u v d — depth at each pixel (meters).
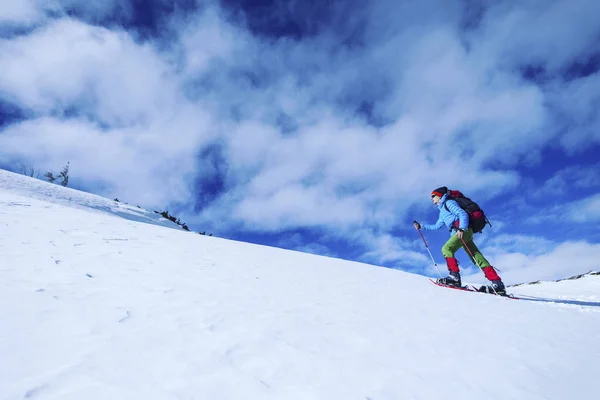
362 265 7.76
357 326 2.59
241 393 1.42
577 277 13.95
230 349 1.85
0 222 4.76
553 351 2.50
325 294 3.69
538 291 9.31
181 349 1.78
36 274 2.77
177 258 4.50
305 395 1.47
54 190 16.88
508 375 1.93
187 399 1.32
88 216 7.31
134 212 21.64
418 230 6.52
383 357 2.02
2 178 14.51
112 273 3.18
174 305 2.51
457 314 3.42
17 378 1.32
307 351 1.96
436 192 6.08
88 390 1.30
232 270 4.28
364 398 1.50
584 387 1.90
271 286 3.68
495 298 4.86
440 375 1.84
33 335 1.71
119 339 1.80
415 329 2.69
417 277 6.75
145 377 1.45
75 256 3.62
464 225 5.50
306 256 7.71
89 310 2.16
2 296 2.18
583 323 3.70
